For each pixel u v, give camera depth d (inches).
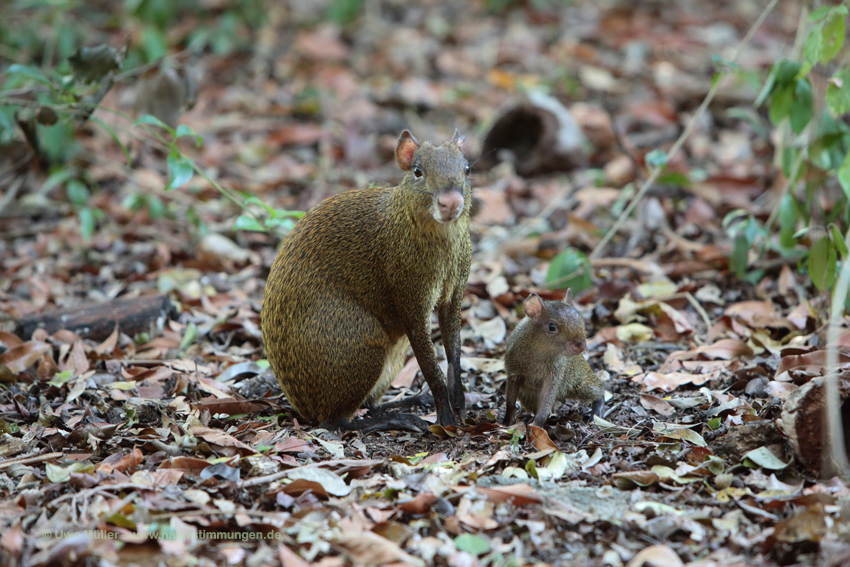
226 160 657.6
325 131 692.1
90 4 904.3
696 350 370.0
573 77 796.0
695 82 765.9
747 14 927.0
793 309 400.5
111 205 578.6
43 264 511.8
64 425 316.8
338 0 885.8
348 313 314.8
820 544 219.1
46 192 606.9
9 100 432.1
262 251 533.6
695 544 231.8
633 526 236.2
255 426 322.7
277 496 253.3
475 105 745.0
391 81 799.1
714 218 527.2
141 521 237.8
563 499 251.0
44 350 378.0
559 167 619.2
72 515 243.1
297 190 615.5
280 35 906.1
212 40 829.2
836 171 400.5
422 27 918.4
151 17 759.7
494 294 443.5
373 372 320.2
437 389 314.8
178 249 521.7
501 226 553.3
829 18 332.8
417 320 312.0
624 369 367.6
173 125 450.0
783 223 410.6
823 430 252.5
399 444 309.6
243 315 430.3
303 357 317.7
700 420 310.2
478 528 239.9
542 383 311.9
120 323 413.1
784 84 395.2
